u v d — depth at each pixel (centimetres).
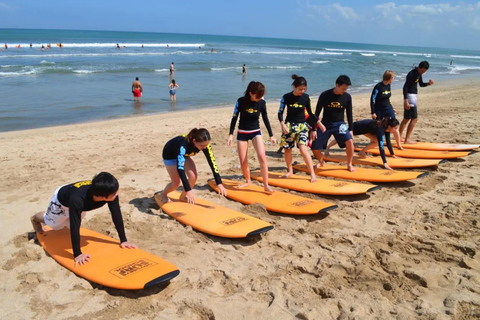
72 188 354
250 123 546
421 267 353
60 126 1224
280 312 298
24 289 337
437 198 534
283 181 614
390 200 540
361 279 340
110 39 8162
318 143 651
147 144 958
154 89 2116
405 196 552
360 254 381
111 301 319
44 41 6184
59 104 1609
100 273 348
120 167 738
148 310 306
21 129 1183
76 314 301
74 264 364
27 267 369
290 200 525
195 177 500
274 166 731
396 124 693
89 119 1363
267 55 5506
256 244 419
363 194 568
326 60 5000
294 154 839
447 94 1955
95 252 385
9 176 686
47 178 670
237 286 337
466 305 293
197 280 348
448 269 347
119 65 3030
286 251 399
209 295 324
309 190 572
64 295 327
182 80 2498
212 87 2280
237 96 2002
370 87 2555
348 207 517
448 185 583
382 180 598
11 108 1489
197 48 6356
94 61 3250
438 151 768
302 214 486
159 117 1410
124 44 6431
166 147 482
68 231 436
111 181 337
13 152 873
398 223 457
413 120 823
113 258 373
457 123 1084
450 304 295
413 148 806
